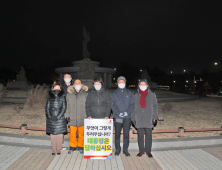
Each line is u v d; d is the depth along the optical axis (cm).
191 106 1329
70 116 472
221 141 571
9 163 420
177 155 478
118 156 467
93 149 447
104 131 448
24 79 3011
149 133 466
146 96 466
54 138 467
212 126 759
